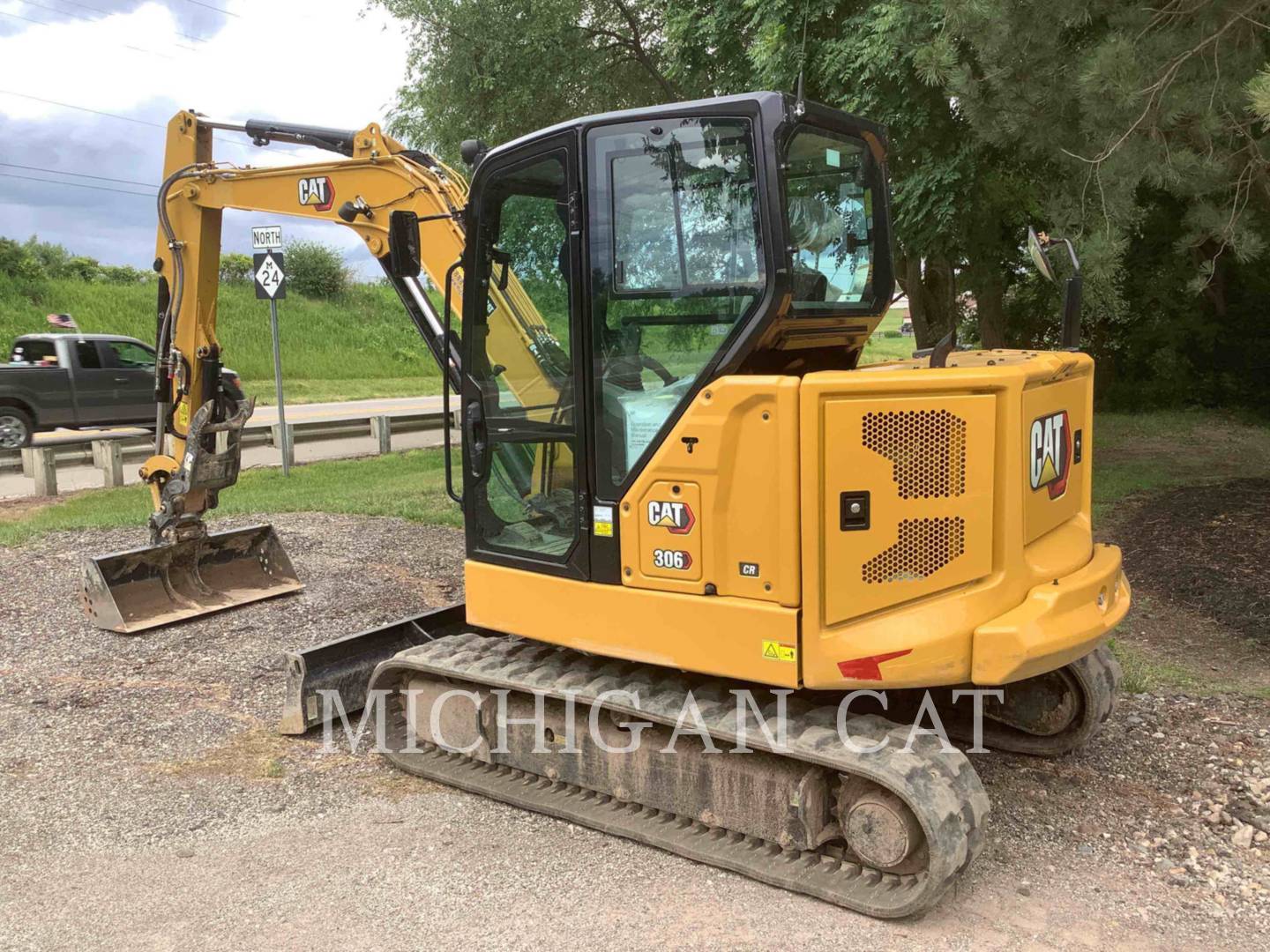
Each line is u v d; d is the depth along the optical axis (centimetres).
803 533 351
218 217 698
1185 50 576
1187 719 518
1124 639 654
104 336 1617
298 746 512
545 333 421
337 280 4009
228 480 736
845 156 418
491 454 445
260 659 639
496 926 350
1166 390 1755
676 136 373
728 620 371
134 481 1320
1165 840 405
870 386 345
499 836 419
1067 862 390
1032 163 966
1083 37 663
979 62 688
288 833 420
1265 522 902
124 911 360
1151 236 1524
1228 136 591
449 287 459
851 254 426
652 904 365
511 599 436
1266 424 1581
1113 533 914
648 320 384
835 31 975
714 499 369
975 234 1142
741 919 354
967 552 354
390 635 552
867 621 357
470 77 1429
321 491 1216
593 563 406
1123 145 593
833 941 339
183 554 740
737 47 1092
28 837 415
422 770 473
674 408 377
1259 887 369
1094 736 504
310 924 351
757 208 362
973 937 341
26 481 1318
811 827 370
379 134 598
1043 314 1827
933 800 340
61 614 728
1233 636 655
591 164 387
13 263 3119
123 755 498
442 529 1009
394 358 3538
